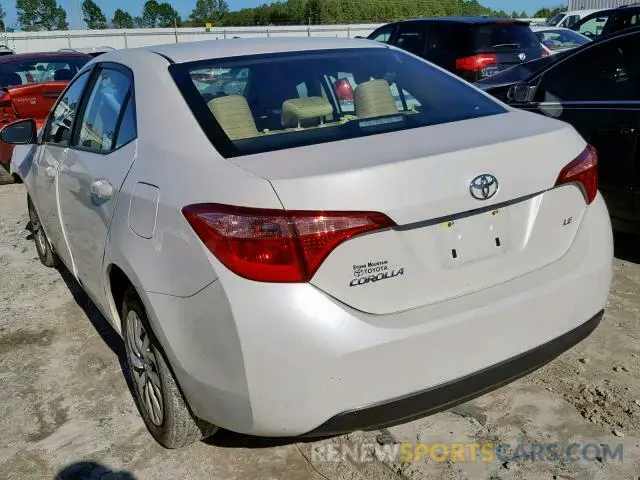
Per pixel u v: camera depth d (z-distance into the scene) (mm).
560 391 3014
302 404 2080
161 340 2342
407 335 2111
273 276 2039
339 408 2096
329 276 2064
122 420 3051
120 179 2699
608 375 3109
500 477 2508
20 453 2855
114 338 3873
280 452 2744
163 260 2295
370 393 2111
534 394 3006
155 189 2426
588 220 2602
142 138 2695
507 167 2297
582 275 2488
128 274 2525
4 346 3855
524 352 2361
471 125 2592
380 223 2078
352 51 3197
